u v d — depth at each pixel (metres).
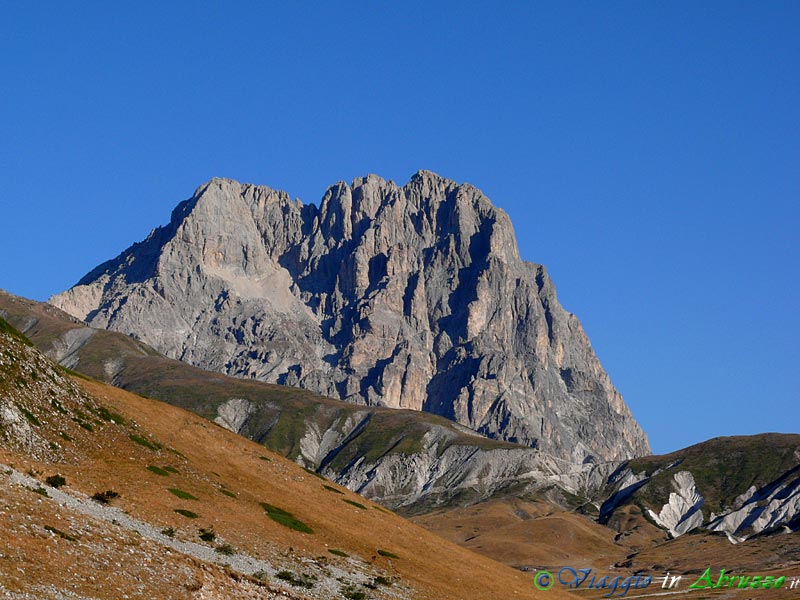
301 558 84.12
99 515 69.00
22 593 48.66
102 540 61.25
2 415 81.25
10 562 51.56
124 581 56.62
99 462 86.94
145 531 71.38
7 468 70.00
